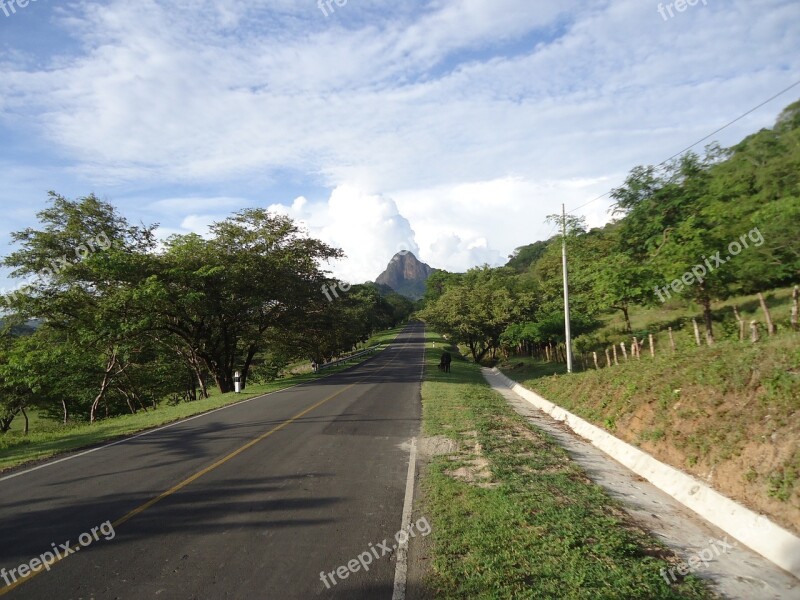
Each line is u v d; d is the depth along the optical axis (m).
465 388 20.67
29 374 24.67
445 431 11.27
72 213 26.02
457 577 4.51
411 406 15.71
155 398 43.12
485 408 14.65
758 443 6.51
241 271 26.44
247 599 4.23
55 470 9.13
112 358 29.98
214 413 15.97
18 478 8.70
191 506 6.60
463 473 7.96
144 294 22.16
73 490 7.64
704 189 19.11
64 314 25.81
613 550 5.01
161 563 4.94
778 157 26.42
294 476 7.90
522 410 16.12
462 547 5.13
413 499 6.72
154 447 10.75
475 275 58.22
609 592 4.20
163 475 8.22
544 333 35.19
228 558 5.02
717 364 8.93
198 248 26.00
